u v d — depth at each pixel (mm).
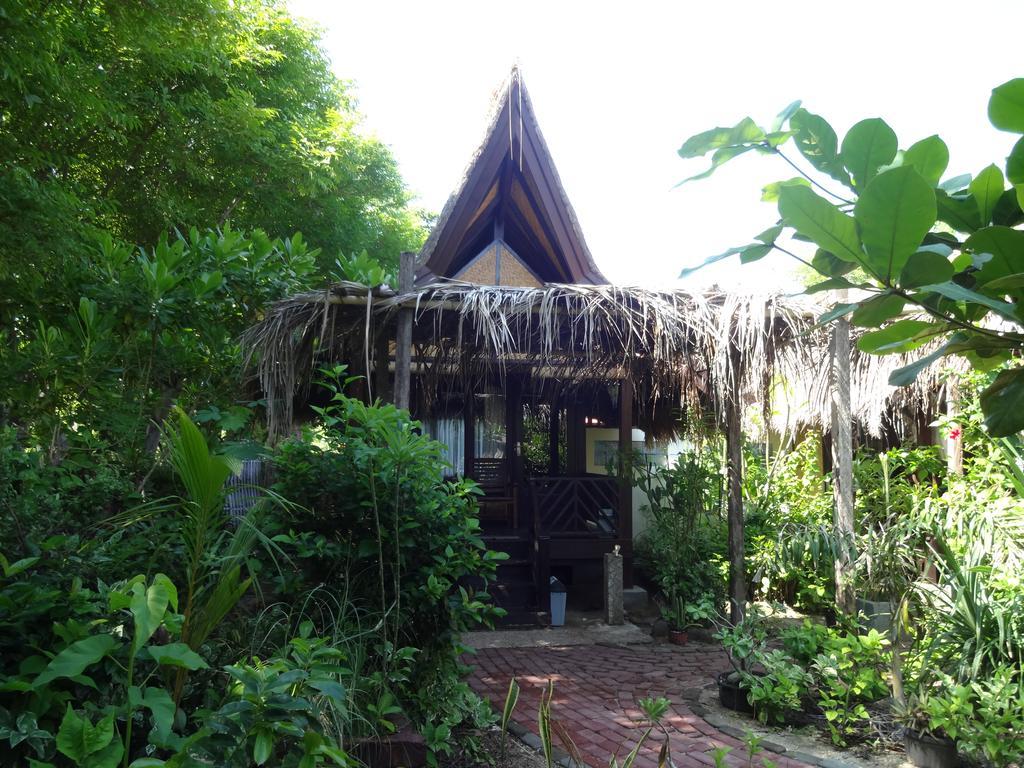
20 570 2529
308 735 2293
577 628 7688
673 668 6250
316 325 5543
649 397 8562
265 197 11492
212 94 10805
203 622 2936
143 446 5016
